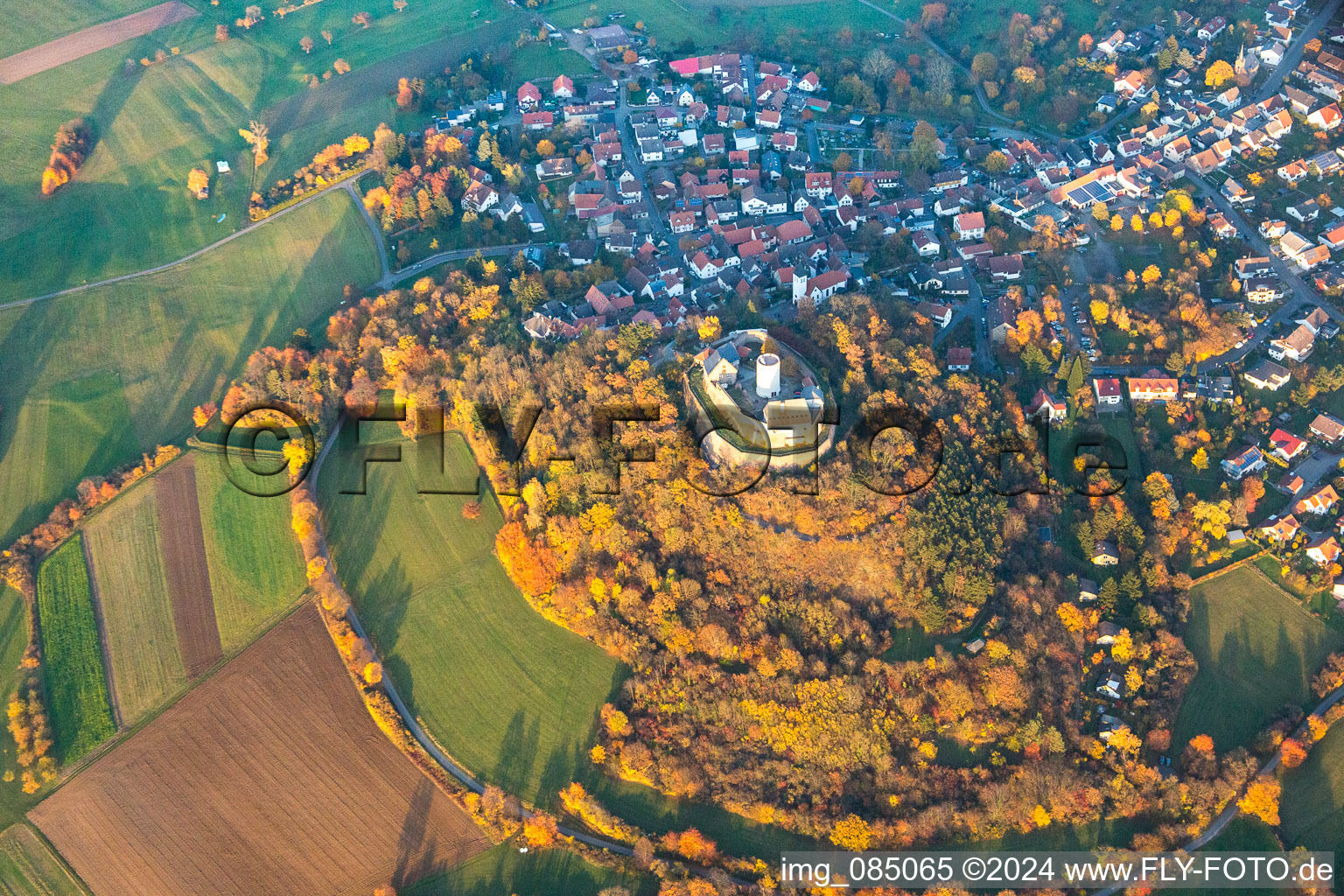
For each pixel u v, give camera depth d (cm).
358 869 18950
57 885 18950
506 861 19175
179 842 19375
